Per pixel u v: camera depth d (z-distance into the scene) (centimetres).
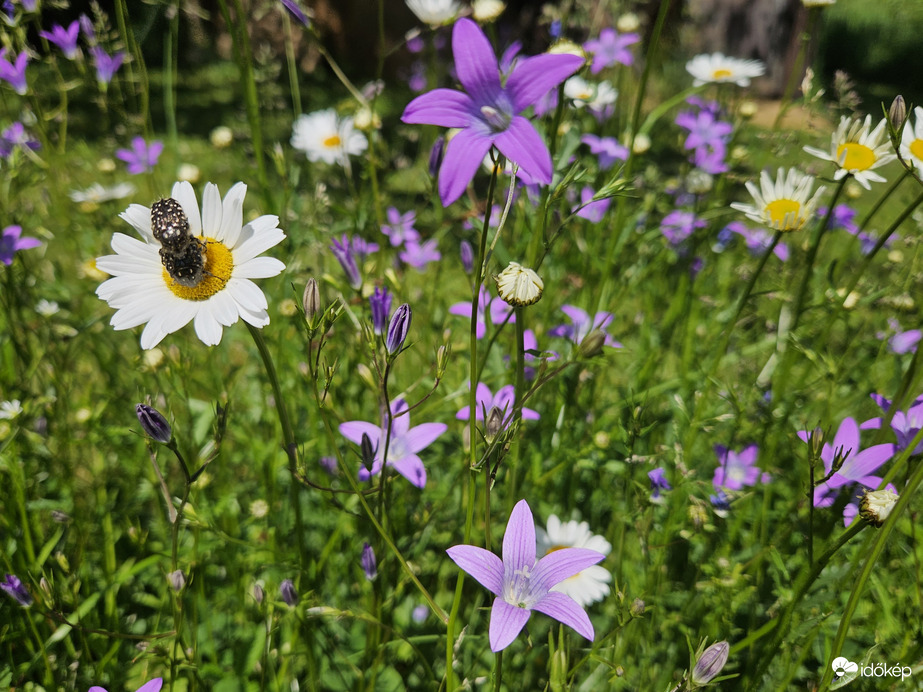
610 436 33
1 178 34
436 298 39
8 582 22
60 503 30
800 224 25
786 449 35
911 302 34
